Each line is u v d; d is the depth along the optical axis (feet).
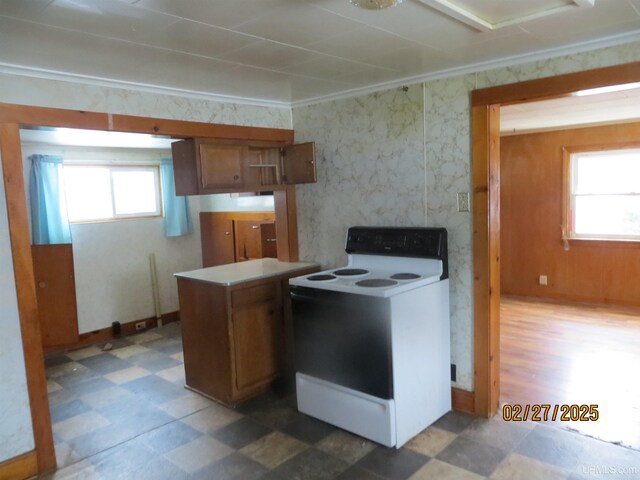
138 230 16.61
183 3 5.48
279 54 7.73
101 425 9.70
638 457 7.81
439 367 9.27
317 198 11.80
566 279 18.47
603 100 11.99
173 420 9.82
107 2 5.36
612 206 17.51
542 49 7.84
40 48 6.84
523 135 18.92
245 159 10.99
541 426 8.92
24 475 7.86
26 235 7.72
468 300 9.32
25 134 11.40
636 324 15.03
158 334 16.22
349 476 7.61
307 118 11.76
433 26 6.60
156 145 15.07
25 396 7.84
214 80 9.24
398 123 9.95
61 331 14.71
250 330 10.56
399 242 9.73
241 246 16.55
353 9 5.86
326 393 9.21
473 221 9.07
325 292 8.83
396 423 8.27
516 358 12.42
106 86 8.73
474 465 7.75
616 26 6.82
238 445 8.71
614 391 10.30
